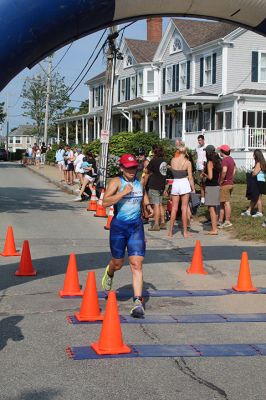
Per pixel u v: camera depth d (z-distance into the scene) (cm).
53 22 727
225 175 1339
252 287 819
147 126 3969
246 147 2909
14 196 2314
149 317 677
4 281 853
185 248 1146
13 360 529
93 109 5275
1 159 7225
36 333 610
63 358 536
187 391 465
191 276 905
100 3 752
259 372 510
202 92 3538
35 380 483
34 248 1136
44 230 1395
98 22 792
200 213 1579
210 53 3450
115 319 555
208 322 661
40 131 7831
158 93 4134
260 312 708
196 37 3706
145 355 546
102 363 524
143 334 612
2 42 707
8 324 642
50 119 7600
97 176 2105
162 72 4069
